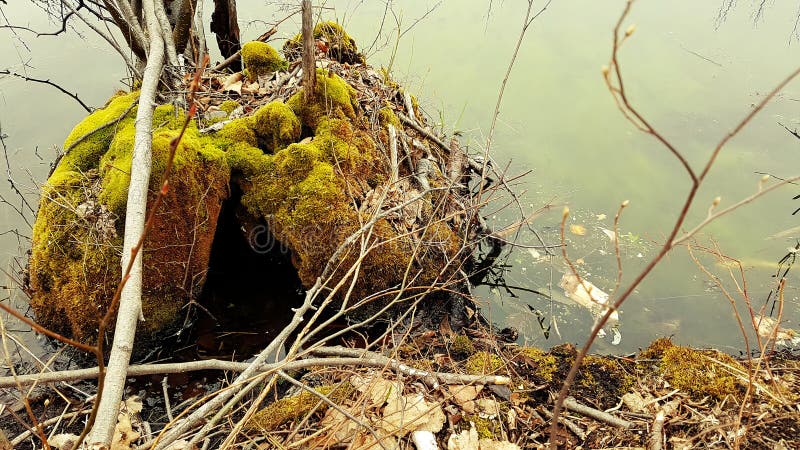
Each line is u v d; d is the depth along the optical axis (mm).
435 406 2484
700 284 3938
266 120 3730
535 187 4828
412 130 4613
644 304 3824
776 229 4289
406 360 3123
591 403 2713
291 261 3887
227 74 4723
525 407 2688
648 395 2715
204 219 3449
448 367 3041
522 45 6645
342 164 3695
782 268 3984
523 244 4375
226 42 5375
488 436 2506
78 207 3326
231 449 2533
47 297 3346
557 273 4121
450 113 5555
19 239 4141
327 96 3900
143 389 3195
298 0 6121
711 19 7191
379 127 4180
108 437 2051
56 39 6695
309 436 2344
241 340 3566
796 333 3504
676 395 2691
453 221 4078
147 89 3451
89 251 3252
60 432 2814
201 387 3230
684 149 5141
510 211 4648
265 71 4418
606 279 4020
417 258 3604
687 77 6098
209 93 4246
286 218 3523
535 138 5309
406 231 3658
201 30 4965
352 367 2928
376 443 2334
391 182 3688
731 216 4430
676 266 4082
